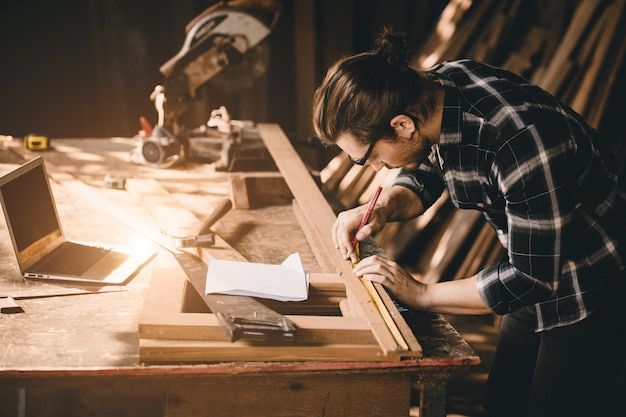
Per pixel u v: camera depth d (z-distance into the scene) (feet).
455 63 5.50
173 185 8.65
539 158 4.72
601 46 12.46
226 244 6.84
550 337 5.84
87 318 5.48
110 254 6.58
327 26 16.07
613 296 5.58
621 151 12.33
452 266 12.73
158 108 9.37
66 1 15.69
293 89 16.37
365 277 5.68
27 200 6.27
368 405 5.18
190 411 5.05
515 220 4.91
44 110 16.21
